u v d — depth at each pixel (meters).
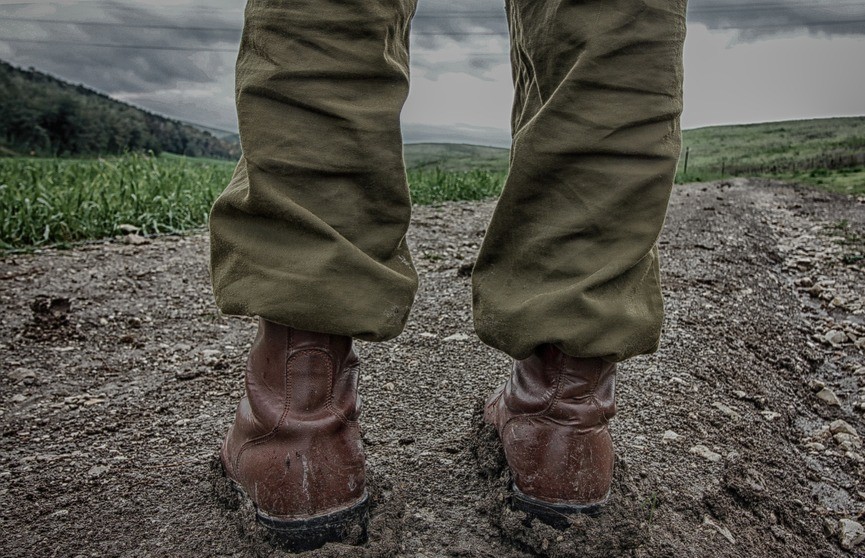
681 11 1.18
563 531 1.24
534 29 1.19
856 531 1.67
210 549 1.25
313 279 1.07
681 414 2.05
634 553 1.28
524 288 1.22
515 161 1.19
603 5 1.13
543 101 1.21
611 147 1.15
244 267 1.11
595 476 1.26
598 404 1.27
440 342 2.58
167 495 1.48
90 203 4.93
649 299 1.24
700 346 2.71
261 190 1.08
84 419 1.96
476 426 1.60
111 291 3.34
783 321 3.41
